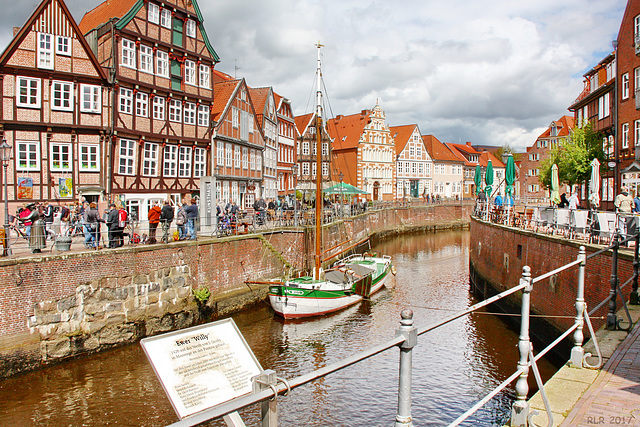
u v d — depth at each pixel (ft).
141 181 91.40
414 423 39.24
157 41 93.61
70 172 80.53
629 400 18.24
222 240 74.02
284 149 179.11
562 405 17.90
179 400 11.90
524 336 16.74
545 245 54.39
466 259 131.34
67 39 79.66
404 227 214.69
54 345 50.78
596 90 112.16
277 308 73.20
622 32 95.81
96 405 42.47
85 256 53.93
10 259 47.70
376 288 88.99
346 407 43.01
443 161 288.30
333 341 62.03
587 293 43.16
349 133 243.60
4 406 41.98
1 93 74.18
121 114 86.89
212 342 13.52
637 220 43.78
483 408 41.55
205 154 107.24
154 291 61.87
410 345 11.19
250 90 152.66
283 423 40.40
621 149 96.12
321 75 87.51
